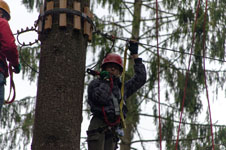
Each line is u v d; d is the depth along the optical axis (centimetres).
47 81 851
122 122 912
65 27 873
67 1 890
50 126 823
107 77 922
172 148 2309
